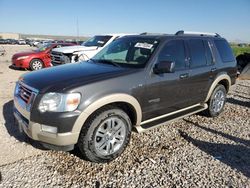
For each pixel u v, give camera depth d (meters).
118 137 3.60
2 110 5.48
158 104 4.04
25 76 3.78
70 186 2.99
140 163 3.56
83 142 3.28
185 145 4.19
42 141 3.19
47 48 13.27
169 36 4.41
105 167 3.42
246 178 3.31
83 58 9.88
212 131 4.87
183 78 4.38
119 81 3.46
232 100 7.53
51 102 3.05
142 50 4.11
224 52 5.64
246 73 11.88
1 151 3.68
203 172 3.40
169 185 3.09
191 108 4.93
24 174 3.16
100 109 3.36
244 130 5.03
